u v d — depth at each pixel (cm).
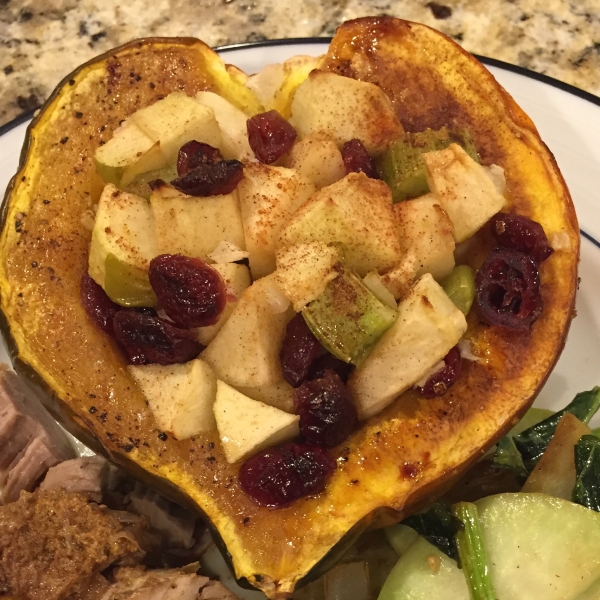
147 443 16
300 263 16
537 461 20
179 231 17
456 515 18
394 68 20
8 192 18
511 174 18
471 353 17
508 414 16
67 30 28
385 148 19
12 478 20
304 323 16
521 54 27
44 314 17
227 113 19
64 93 19
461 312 16
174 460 16
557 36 28
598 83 27
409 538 19
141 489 20
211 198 17
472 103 19
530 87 24
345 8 29
